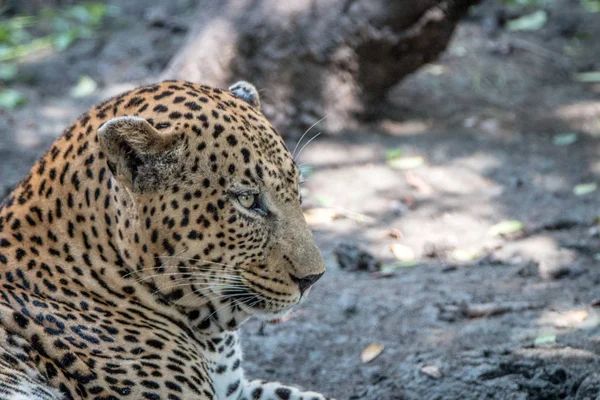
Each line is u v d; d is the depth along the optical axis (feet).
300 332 34.24
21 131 51.70
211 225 22.76
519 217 43.14
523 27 64.34
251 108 24.44
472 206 44.42
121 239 22.84
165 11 64.95
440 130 51.88
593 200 44.16
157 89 23.84
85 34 62.54
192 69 48.44
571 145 49.80
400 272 38.63
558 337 31.91
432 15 49.52
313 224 43.06
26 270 23.09
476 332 32.94
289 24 49.19
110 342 22.67
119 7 66.59
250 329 34.83
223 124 22.76
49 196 23.53
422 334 33.37
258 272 23.53
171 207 22.49
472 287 36.63
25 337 22.13
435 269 38.81
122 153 21.90
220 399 25.43
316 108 50.39
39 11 67.46
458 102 55.21
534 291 35.99
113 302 23.34
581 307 34.30
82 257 23.27
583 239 40.52
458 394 29.04
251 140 23.08
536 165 47.85
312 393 26.66
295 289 23.79
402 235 41.96
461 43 62.28
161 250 22.70
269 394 26.55
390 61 50.85
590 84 57.06
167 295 23.50
